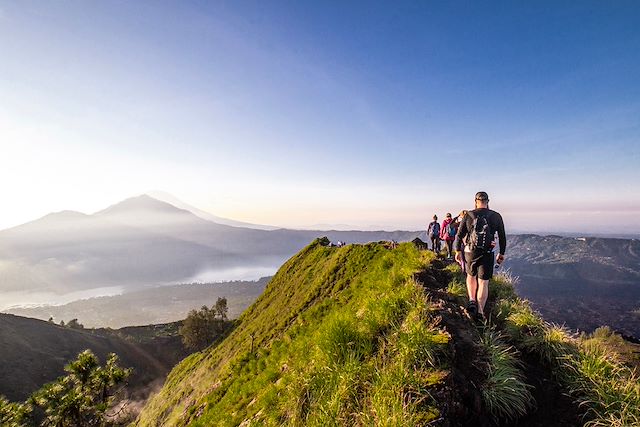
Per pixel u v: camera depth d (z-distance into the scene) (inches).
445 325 244.5
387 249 1454.2
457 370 203.2
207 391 941.2
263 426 251.8
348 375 208.2
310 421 196.7
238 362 910.4
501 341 251.6
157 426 1592.0
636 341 287.7
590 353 239.9
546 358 252.5
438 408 171.3
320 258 2277.3
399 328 235.0
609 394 202.7
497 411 194.4
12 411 1212.5
